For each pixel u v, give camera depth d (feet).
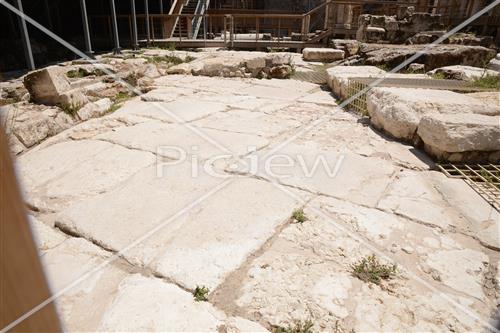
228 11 77.25
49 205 9.77
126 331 5.67
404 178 11.47
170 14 47.70
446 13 54.44
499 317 6.07
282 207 9.63
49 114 15.93
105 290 6.59
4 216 1.27
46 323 1.57
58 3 43.60
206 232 8.44
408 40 42.68
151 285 6.73
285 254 7.70
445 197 10.22
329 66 37.68
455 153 12.24
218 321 5.91
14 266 1.35
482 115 13.07
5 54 31.89
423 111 14.43
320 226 8.79
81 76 24.36
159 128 16.57
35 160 12.89
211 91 25.48
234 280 6.91
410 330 5.78
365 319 5.99
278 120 18.33
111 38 45.62
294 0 84.17
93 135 15.70
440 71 25.75
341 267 7.30
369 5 62.23
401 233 8.51
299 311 6.15
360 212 9.42
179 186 10.84
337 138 15.51
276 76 32.24
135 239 8.16
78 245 7.93
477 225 8.83
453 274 7.12
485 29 47.98
